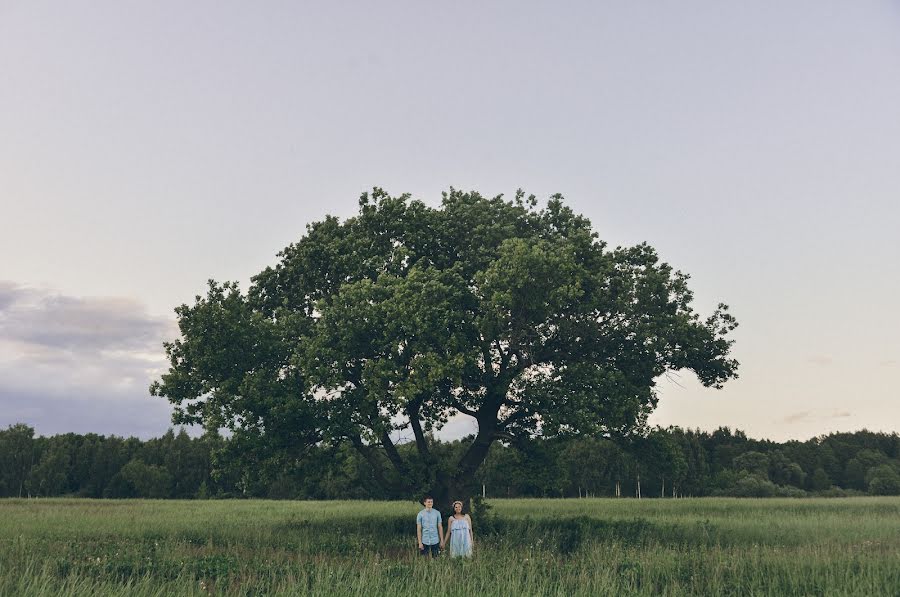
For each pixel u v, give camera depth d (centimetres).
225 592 1223
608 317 2866
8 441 12144
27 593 1071
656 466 3073
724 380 2980
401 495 2848
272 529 2684
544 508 4659
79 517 3484
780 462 13575
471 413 3000
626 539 2186
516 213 3062
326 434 2636
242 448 2645
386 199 3083
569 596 1235
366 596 1159
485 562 1496
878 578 1354
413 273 2545
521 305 2631
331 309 2573
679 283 2967
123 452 12275
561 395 2612
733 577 1414
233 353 2683
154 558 1656
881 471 13162
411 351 2478
